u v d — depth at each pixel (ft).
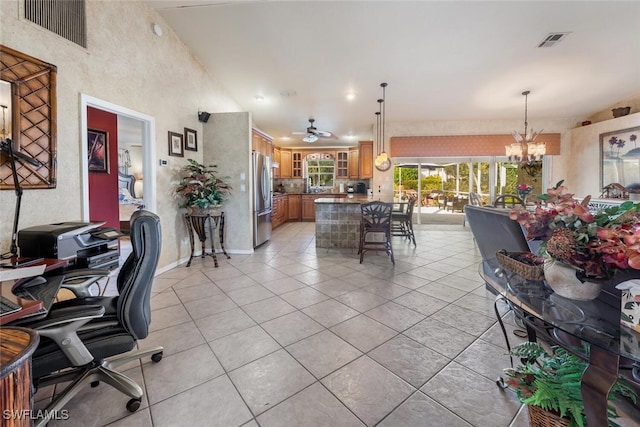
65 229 6.33
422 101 17.51
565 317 3.48
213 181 12.96
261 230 16.75
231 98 16.81
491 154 20.59
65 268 6.53
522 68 13.61
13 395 2.54
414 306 8.52
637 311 3.05
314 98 17.19
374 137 21.66
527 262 4.66
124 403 4.83
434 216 22.44
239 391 5.10
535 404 3.58
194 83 13.43
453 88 15.74
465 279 10.93
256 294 9.48
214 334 6.99
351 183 28.94
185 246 13.37
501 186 21.30
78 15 7.88
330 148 28.68
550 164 20.39
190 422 4.44
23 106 6.50
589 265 3.46
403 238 18.83
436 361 5.91
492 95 16.56
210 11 10.65
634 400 3.59
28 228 6.35
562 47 11.91
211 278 11.05
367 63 13.35
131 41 9.76
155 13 10.83
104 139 13.80
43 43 6.97
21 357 2.58
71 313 4.25
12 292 4.50
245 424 4.40
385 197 21.57
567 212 3.70
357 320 7.67
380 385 5.23
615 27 10.60
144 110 10.46
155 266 5.00
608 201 12.89
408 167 22.25
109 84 8.90
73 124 7.75
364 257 14.19
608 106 18.19
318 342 6.62
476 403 4.79
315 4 9.96
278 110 19.12
